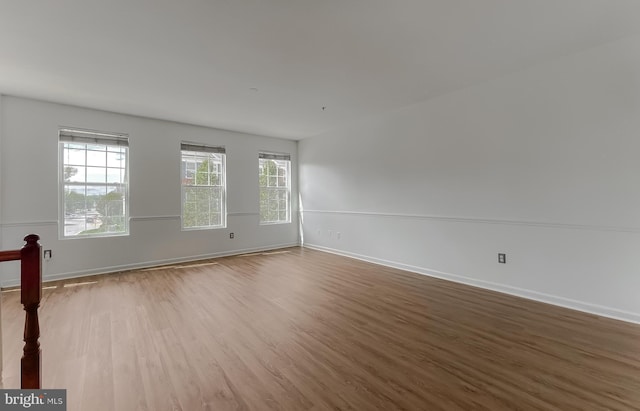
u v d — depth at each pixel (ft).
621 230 8.71
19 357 6.89
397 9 7.04
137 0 6.59
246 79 10.99
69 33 7.91
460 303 10.30
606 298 9.02
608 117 8.83
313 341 7.71
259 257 18.16
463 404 5.35
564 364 6.57
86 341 7.72
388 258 15.71
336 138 18.72
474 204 12.07
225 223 18.65
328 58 9.46
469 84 11.80
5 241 12.34
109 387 5.86
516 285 10.96
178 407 5.32
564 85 9.62
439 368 6.48
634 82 8.39
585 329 8.22
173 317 9.23
